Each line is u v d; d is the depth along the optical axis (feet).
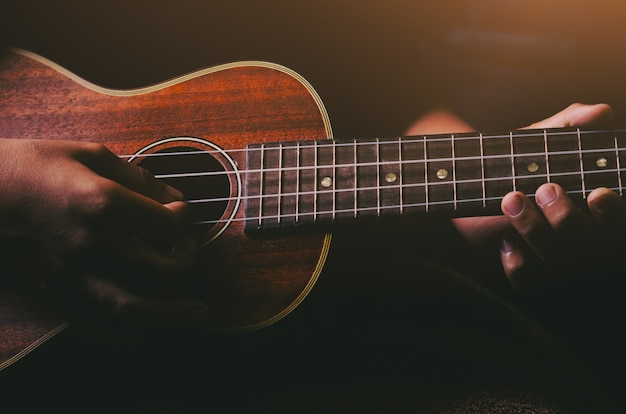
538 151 1.41
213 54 1.97
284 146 1.48
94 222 1.34
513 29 1.97
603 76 1.92
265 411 1.54
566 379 1.55
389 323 1.62
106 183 1.35
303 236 1.46
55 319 1.46
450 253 1.73
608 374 1.56
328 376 1.57
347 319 1.62
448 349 1.59
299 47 1.99
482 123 1.86
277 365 1.57
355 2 2.04
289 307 1.44
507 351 1.58
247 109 1.54
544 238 1.41
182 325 1.39
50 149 1.40
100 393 1.56
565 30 1.95
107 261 1.35
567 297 1.64
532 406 1.52
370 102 1.91
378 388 1.55
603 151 1.40
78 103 1.58
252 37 2.00
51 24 1.97
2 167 1.37
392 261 1.66
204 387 1.56
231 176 1.49
